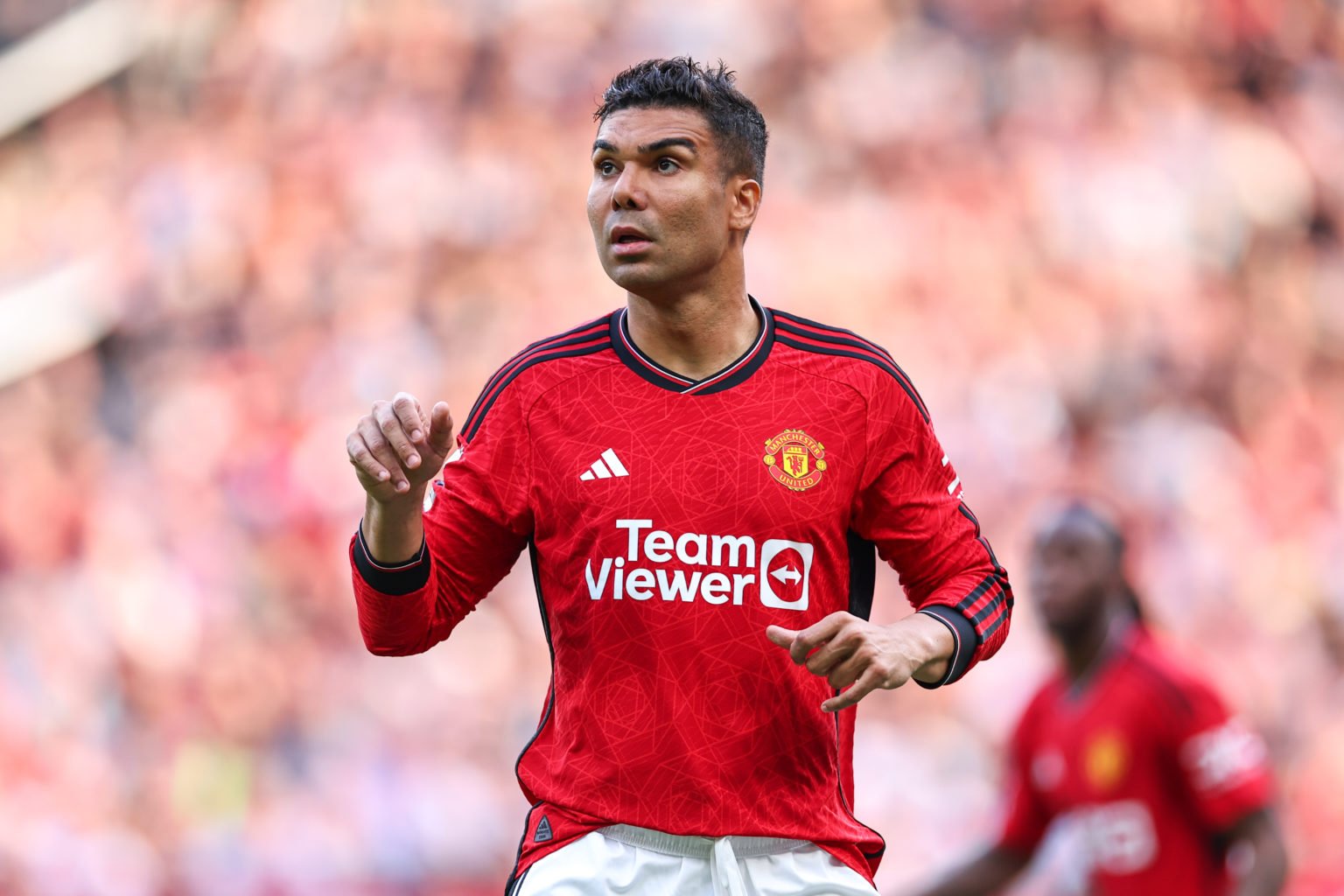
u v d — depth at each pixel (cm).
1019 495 5081
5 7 6619
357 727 4269
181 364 5538
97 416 5438
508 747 4200
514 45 6256
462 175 5931
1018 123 6234
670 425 851
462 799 4081
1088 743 1717
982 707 4166
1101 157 6175
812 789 851
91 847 3938
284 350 5500
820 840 847
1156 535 4984
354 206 5881
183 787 4169
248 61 6444
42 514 5006
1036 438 5241
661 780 827
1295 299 6044
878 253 5847
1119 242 5988
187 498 4994
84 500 5066
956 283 5781
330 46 6369
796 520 841
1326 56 6775
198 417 5266
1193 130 6328
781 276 5784
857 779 3953
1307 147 6456
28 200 6269
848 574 872
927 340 5591
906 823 3922
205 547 4781
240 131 6250
